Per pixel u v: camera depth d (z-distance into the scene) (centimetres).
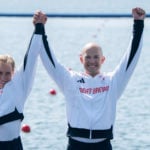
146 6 5428
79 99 774
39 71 2717
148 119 1703
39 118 1723
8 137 762
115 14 5366
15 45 3872
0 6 5947
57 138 1478
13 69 777
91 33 4731
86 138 763
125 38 4334
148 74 2636
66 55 3394
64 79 782
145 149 1361
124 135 1507
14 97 765
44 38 784
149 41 4153
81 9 5750
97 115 766
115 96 783
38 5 5844
